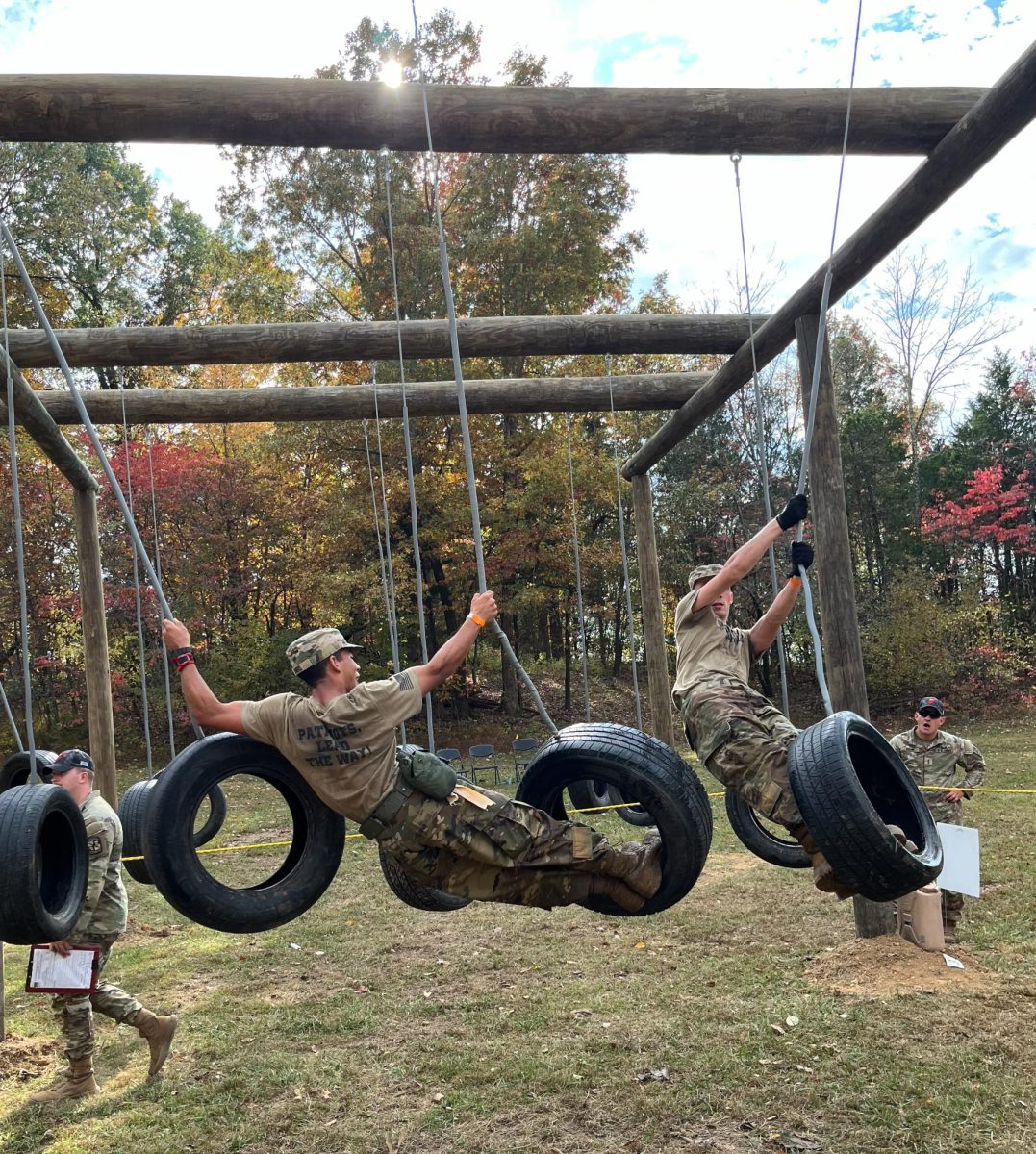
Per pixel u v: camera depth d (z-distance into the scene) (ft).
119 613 73.20
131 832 17.47
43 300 71.87
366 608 70.03
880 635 83.87
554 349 27.84
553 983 20.92
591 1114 14.75
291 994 21.31
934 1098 14.53
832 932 23.50
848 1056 16.15
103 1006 16.85
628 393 32.86
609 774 11.85
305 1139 14.52
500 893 11.30
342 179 52.95
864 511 99.76
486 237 65.10
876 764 12.48
